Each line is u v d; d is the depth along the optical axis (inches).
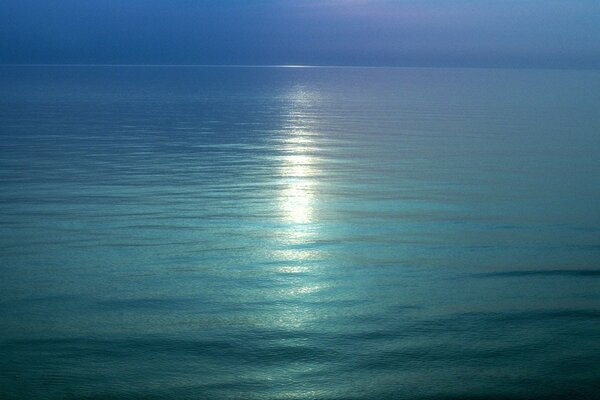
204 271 231.3
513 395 140.8
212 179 425.7
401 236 282.0
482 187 395.5
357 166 481.7
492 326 180.9
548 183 407.5
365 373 151.6
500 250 260.1
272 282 219.5
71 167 470.0
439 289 213.0
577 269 235.5
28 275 226.1
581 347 166.2
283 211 330.6
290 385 145.9
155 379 148.6
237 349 165.0
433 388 144.2
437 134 695.7
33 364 156.4
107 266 237.0
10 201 351.9
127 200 356.5
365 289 212.7
